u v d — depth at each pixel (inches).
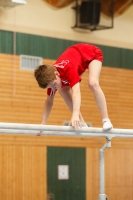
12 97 762.2
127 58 907.4
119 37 899.4
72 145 823.1
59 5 825.5
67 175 812.0
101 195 378.0
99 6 821.9
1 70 754.2
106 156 859.4
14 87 764.6
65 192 806.5
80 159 829.8
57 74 366.9
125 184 876.6
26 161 772.0
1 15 760.3
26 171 770.2
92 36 864.3
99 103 378.9
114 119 878.4
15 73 767.7
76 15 831.7
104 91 871.1
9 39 765.9
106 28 839.7
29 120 776.9
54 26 819.4
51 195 791.7
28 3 791.7
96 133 374.6
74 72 363.9
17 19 777.6
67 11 834.2
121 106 889.5
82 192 826.2
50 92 394.0
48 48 809.5
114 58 888.9
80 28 845.8
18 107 767.1
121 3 901.8
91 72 385.1
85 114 842.2
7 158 754.2
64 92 415.5
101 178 382.3
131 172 886.4
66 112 818.8
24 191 764.6
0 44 755.4
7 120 754.2
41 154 788.6
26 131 360.5
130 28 914.7
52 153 800.9
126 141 885.2
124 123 890.7
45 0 810.8
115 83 885.8
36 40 795.4
